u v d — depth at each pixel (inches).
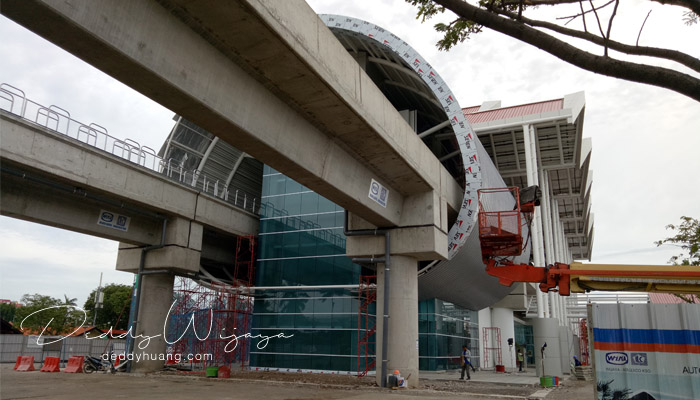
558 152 1625.2
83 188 868.0
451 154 1220.5
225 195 1364.4
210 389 715.4
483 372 1380.4
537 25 233.1
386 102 695.1
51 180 829.2
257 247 1343.5
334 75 539.8
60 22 339.3
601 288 599.5
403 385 773.9
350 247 888.3
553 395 711.7
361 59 1104.2
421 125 1298.0
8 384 758.5
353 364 1131.9
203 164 1450.5
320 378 945.5
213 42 447.8
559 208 2317.9
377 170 770.2
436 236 845.8
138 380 880.3
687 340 354.0
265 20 420.8
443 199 908.6
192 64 433.1
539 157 1660.9
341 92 550.6
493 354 1742.1
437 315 1221.7
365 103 624.4
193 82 436.1
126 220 1030.4
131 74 402.0
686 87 196.4
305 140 604.4
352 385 807.1
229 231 1250.6
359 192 735.1
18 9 327.3
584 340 1813.5
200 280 1230.9
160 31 400.2
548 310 1430.9
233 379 904.3
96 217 970.7
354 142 673.6
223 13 410.3
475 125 1477.6
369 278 1136.2
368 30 1015.0
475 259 1100.5
